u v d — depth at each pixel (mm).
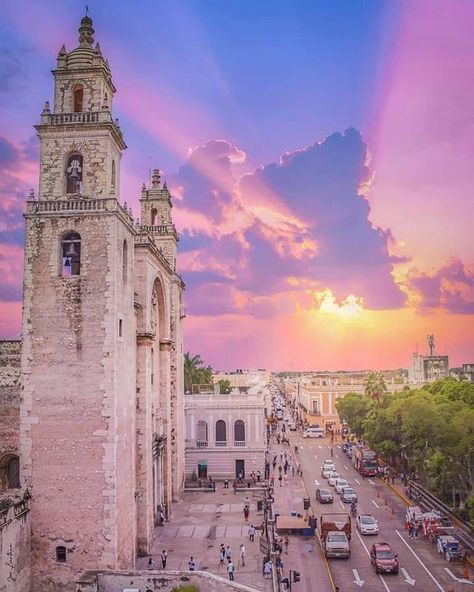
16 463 45500
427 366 181125
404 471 89062
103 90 48156
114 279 44000
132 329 48875
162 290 63500
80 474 42688
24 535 41375
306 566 52188
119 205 46000
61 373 43500
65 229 44625
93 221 44500
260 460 90312
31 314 44156
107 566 41906
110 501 42375
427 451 77812
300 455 113125
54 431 43125
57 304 44094
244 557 50250
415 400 77438
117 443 43375
